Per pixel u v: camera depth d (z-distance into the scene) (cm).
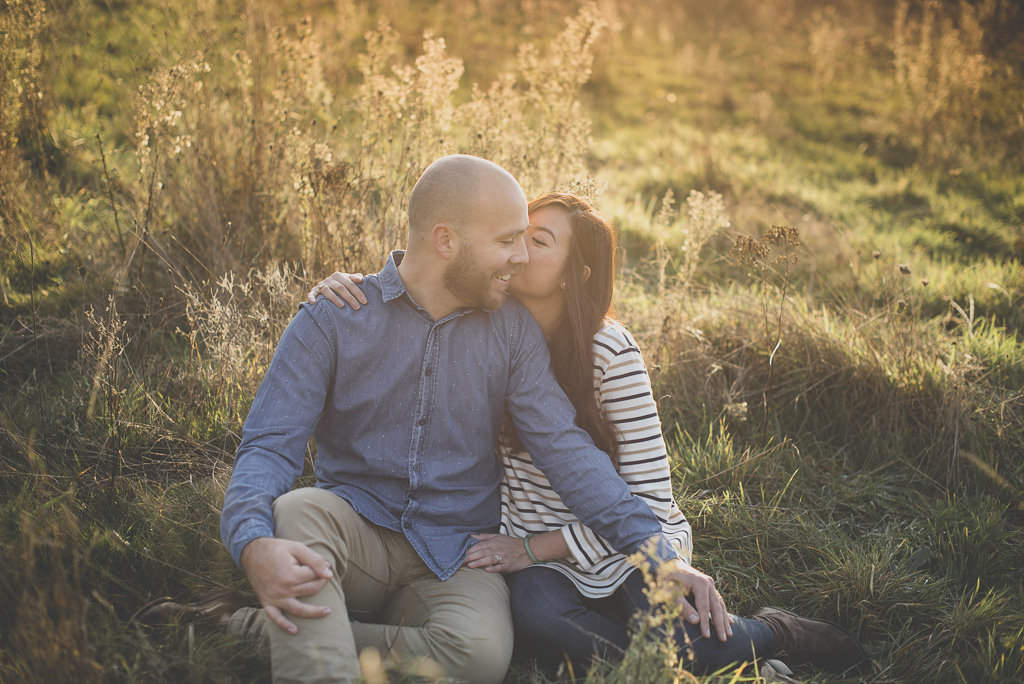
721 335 338
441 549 186
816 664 199
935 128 789
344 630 154
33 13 349
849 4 1414
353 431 187
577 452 186
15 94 338
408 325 186
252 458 171
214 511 213
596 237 195
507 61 855
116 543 194
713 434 303
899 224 555
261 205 364
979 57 814
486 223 176
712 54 1032
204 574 198
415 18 998
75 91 483
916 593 224
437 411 187
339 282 190
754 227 503
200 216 353
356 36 835
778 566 238
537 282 197
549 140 357
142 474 238
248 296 307
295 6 808
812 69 1150
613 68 987
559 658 182
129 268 325
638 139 739
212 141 366
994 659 201
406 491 187
